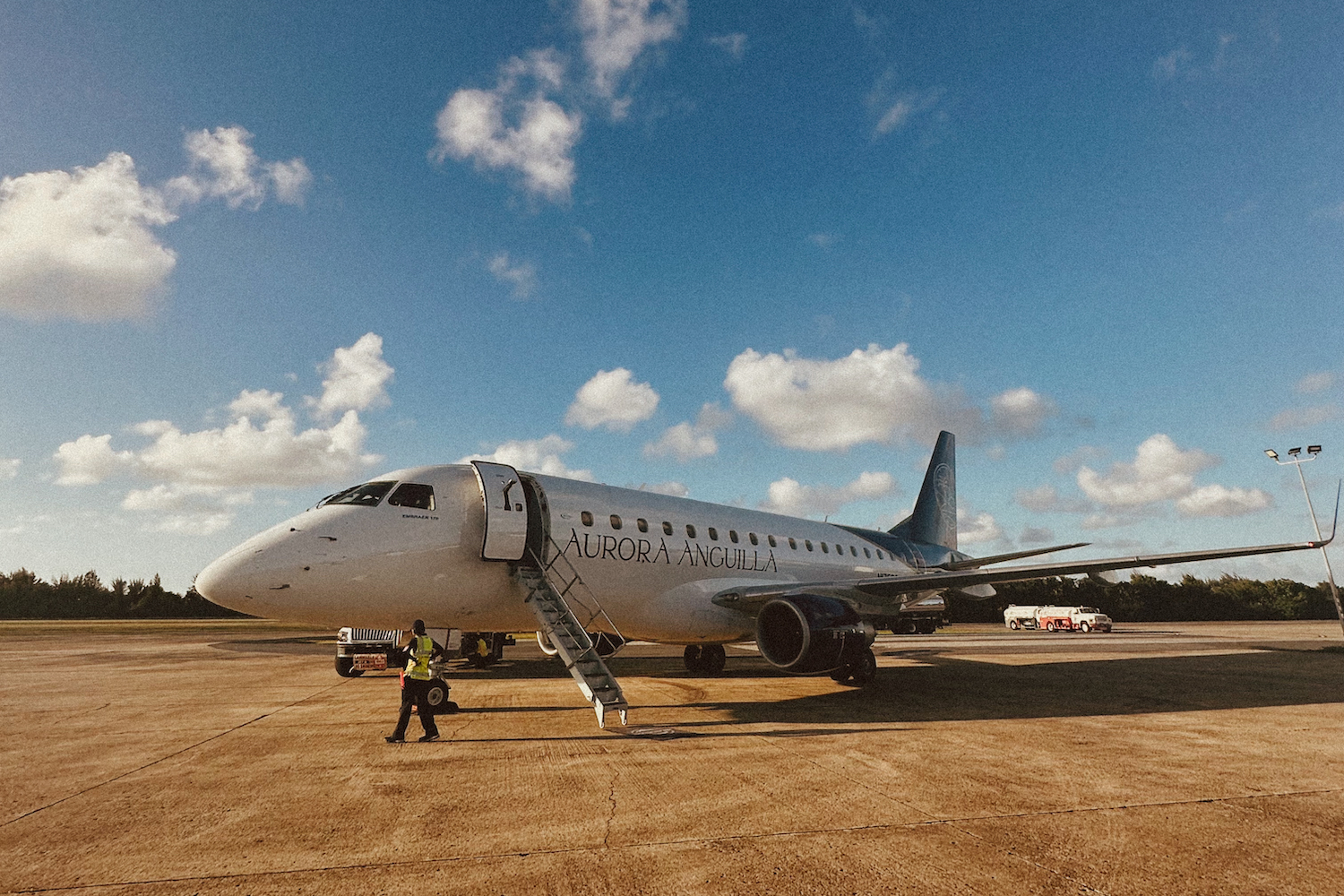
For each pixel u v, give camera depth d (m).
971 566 20.42
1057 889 4.09
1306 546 12.09
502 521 12.35
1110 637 36.69
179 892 4.11
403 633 16.39
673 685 14.78
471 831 5.16
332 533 11.29
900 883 4.18
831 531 20.94
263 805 5.86
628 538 14.45
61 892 4.11
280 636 37.81
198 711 11.16
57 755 7.84
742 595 14.84
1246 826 5.24
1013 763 7.28
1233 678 15.55
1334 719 10.09
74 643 30.45
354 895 4.03
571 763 7.35
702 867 4.42
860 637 13.09
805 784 6.45
